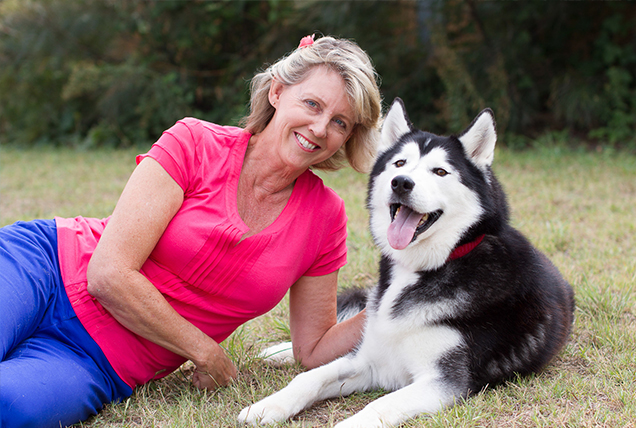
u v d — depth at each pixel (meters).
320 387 2.59
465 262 2.75
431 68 11.66
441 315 2.62
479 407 2.40
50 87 14.10
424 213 2.81
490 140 2.96
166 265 2.54
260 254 2.57
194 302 2.59
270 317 3.64
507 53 10.80
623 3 10.54
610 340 3.07
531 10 10.52
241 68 12.68
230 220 2.51
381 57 11.41
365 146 2.87
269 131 2.65
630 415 2.29
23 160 11.20
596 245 4.93
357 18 11.02
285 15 11.75
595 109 10.59
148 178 2.44
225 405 2.53
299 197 2.73
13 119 14.65
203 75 13.41
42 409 2.15
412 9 11.46
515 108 10.87
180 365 2.80
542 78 11.42
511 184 7.77
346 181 8.25
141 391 2.63
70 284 2.45
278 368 3.03
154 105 12.65
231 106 12.77
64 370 2.29
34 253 2.46
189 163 2.52
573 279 4.06
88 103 14.09
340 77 2.53
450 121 10.75
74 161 10.92
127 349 2.51
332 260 2.93
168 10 12.52
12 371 2.13
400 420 2.32
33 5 13.46
